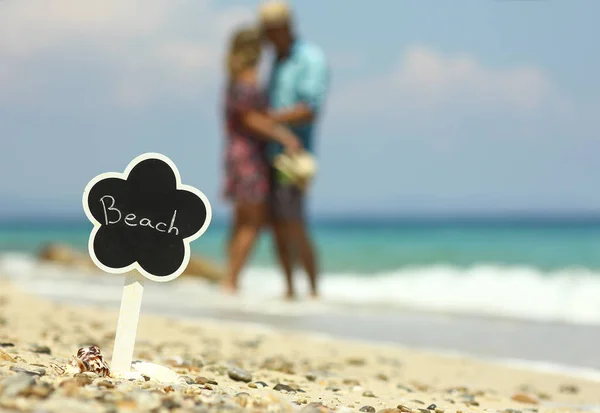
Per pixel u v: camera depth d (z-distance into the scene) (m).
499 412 3.48
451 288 11.25
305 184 10.35
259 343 5.96
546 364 5.53
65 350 4.26
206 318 7.68
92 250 3.23
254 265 18.64
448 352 5.99
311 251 10.62
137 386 2.85
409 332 7.02
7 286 10.01
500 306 9.37
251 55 10.07
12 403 2.25
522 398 4.16
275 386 3.61
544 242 23.02
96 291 9.87
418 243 25.17
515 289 10.62
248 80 10.09
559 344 6.39
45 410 2.20
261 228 10.50
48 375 2.88
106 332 5.66
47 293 9.53
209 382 3.37
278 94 10.49
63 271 14.88
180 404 2.45
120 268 3.24
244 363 4.68
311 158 10.34
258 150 10.28
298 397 3.31
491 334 6.93
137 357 4.26
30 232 44.50
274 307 8.80
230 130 10.33
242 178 10.24
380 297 10.96
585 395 4.53
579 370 5.31
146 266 3.25
